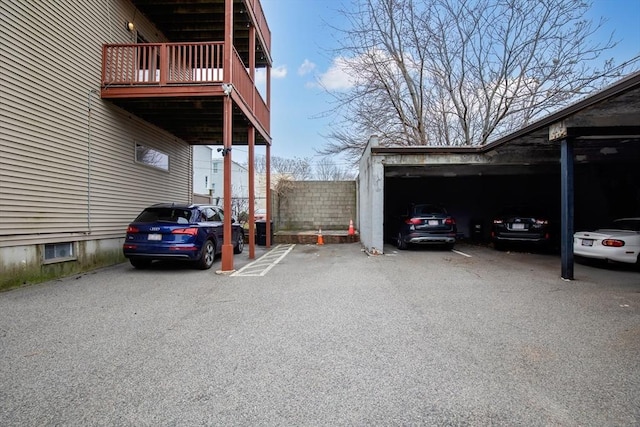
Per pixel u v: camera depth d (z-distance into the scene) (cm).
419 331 428
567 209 730
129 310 514
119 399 278
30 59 664
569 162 726
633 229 884
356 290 641
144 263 860
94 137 844
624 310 511
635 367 331
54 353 363
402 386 298
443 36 1734
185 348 377
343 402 274
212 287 665
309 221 1806
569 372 322
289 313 502
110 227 903
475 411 262
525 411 262
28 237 666
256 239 1483
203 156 3447
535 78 1627
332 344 388
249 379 310
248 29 1158
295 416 257
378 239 1117
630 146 1024
